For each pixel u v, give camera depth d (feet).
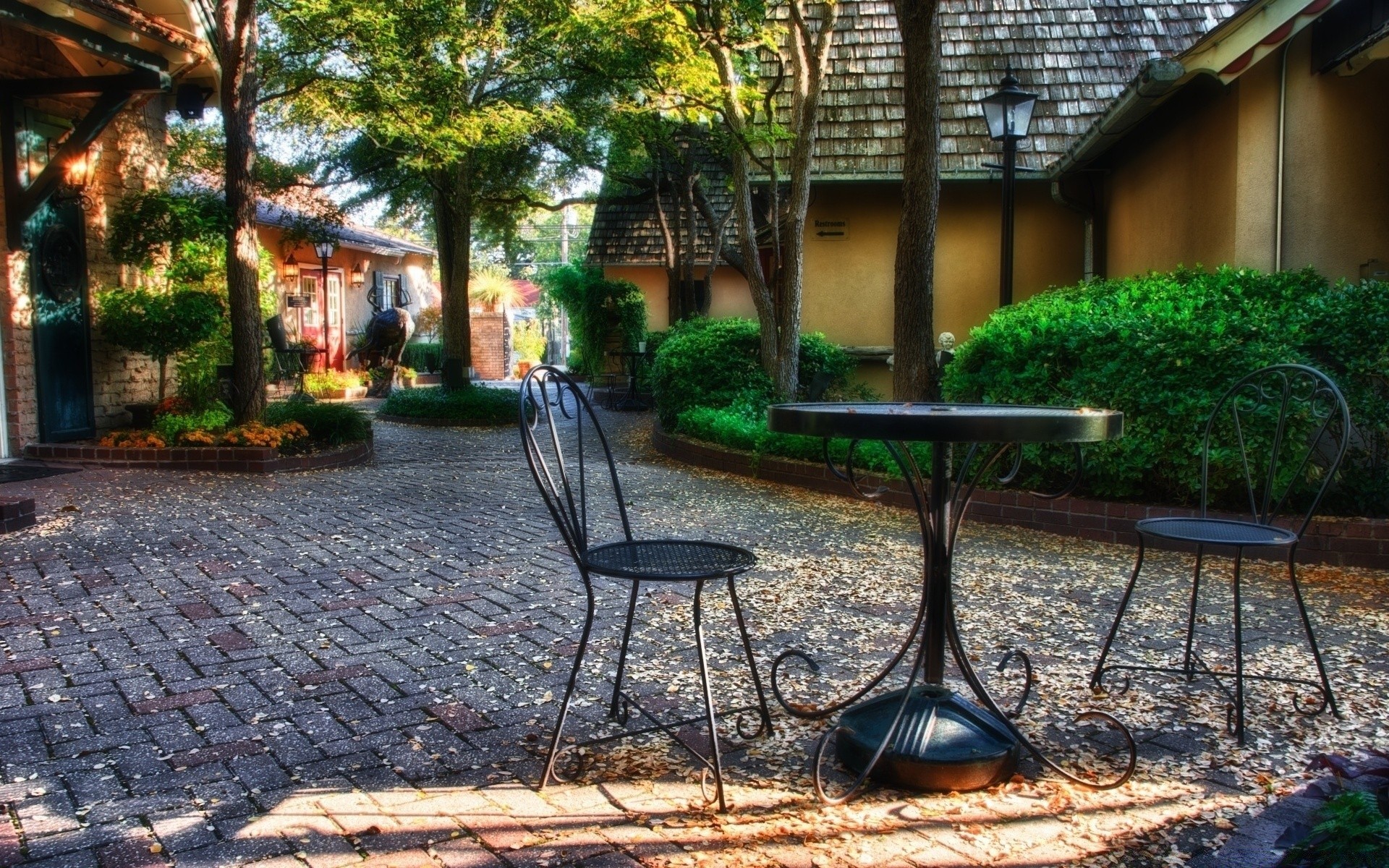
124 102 27.76
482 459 32.55
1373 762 6.89
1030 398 20.57
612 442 39.22
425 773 8.58
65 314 29.91
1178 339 18.58
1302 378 15.88
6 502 19.25
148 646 12.07
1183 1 40.65
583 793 8.21
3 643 12.15
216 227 28.84
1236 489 18.48
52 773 8.52
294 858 7.12
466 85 38.88
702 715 10.00
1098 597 14.82
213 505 21.98
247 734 9.39
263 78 35.65
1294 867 6.40
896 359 23.75
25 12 22.81
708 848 7.30
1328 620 13.60
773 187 34.86
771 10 33.83
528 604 14.14
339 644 12.22
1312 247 23.40
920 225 23.13
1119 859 7.16
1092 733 9.62
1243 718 9.53
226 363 33.01
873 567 16.62
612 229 73.77
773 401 34.19
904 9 22.77
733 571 8.31
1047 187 38.27
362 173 48.14
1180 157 28.43
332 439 31.50
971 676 9.01
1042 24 39.75
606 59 34.09
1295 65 23.18
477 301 107.14
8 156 27.63
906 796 8.24
